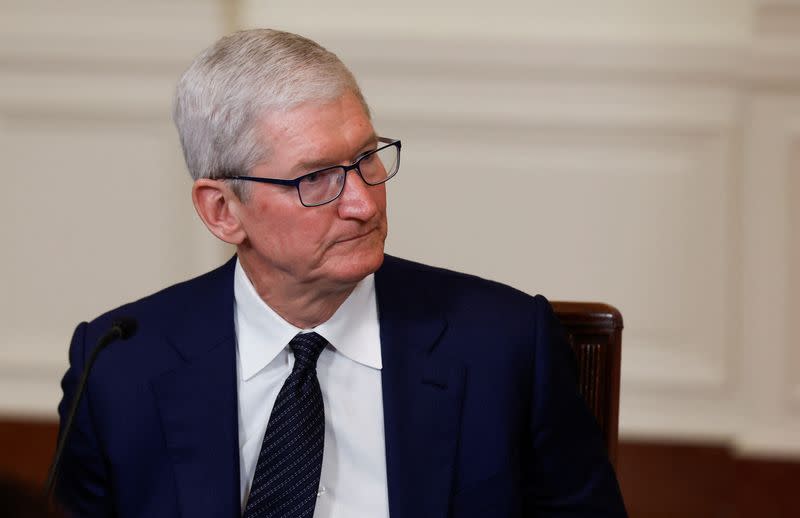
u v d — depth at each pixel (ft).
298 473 13.26
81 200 35.50
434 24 34.58
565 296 35.12
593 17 34.04
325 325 13.99
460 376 14.15
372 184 13.19
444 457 13.83
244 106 12.75
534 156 34.60
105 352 14.33
